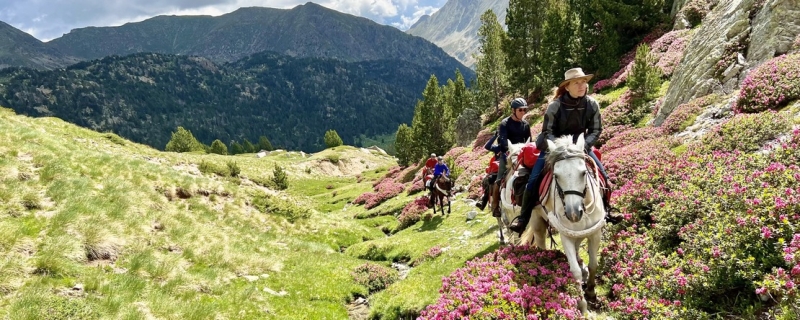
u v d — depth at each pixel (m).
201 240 15.09
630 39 42.28
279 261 15.31
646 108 23.00
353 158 102.31
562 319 6.55
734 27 18.67
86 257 11.14
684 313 6.36
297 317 10.73
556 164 6.84
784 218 6.29
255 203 22.66
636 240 8.91
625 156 14.06
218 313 9.98
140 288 10.20
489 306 6.96
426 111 62.28
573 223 6.86
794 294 5.37
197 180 21.34
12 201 12.22
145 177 19.12
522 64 52.12
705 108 16.19
